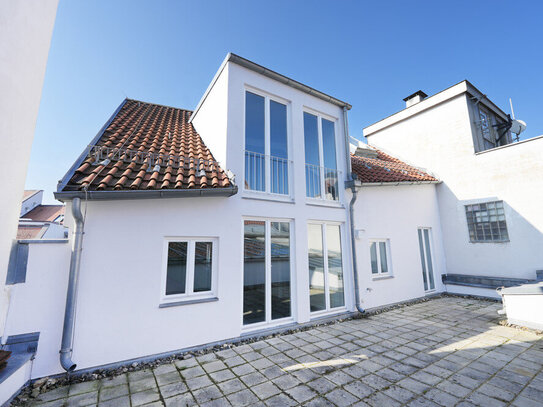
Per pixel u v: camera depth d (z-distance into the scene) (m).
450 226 9.80
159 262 4.19
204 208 4.73
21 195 3.26
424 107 10.91
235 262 4.92
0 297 3.00
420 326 5.64
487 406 2.75
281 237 5.77
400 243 8.30
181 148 5.77
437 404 2.80
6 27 2.74
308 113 6.88
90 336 3.55
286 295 5.62
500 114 11.07
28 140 3.29
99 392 3.06
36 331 3.28
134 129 6.28
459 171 9.69
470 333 5.14
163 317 4.09
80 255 3.61
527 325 5.34
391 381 3.32
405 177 9.05
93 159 4.38
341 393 3.04
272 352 4.26
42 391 3.06
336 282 6.54
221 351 4.30
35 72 3.35
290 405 2.81
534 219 7.89
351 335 5.07
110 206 3.92
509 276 8.29
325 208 6.56
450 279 9.62
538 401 2.82
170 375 3.49
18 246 3.29
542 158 7.82
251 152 5.59
